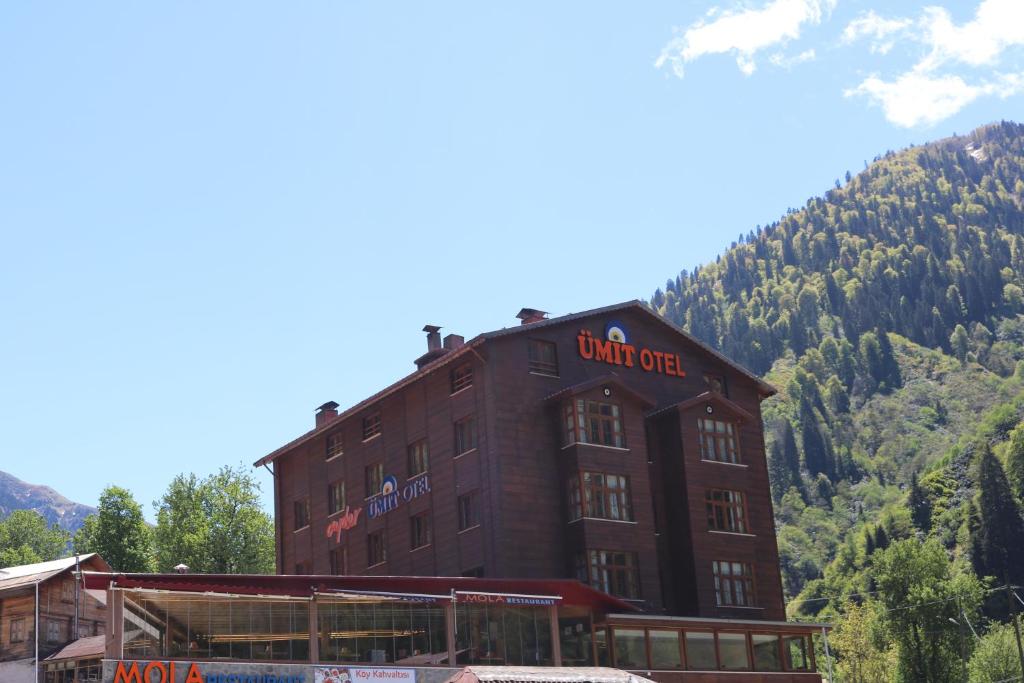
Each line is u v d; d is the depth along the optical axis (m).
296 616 40.06
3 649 52.44
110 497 90.12
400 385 59.84
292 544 67.69
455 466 55.78
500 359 54.97
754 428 64.06
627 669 47.97
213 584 37.97
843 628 123.44
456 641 43.34
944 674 111.25
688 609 55.84
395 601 42.44
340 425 65.44
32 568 57.25
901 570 122.94
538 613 46.12
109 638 35.97
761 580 59.66
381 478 61.19
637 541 54.19
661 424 59.47
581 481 53.44
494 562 52.19
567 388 54.88
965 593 116.06
